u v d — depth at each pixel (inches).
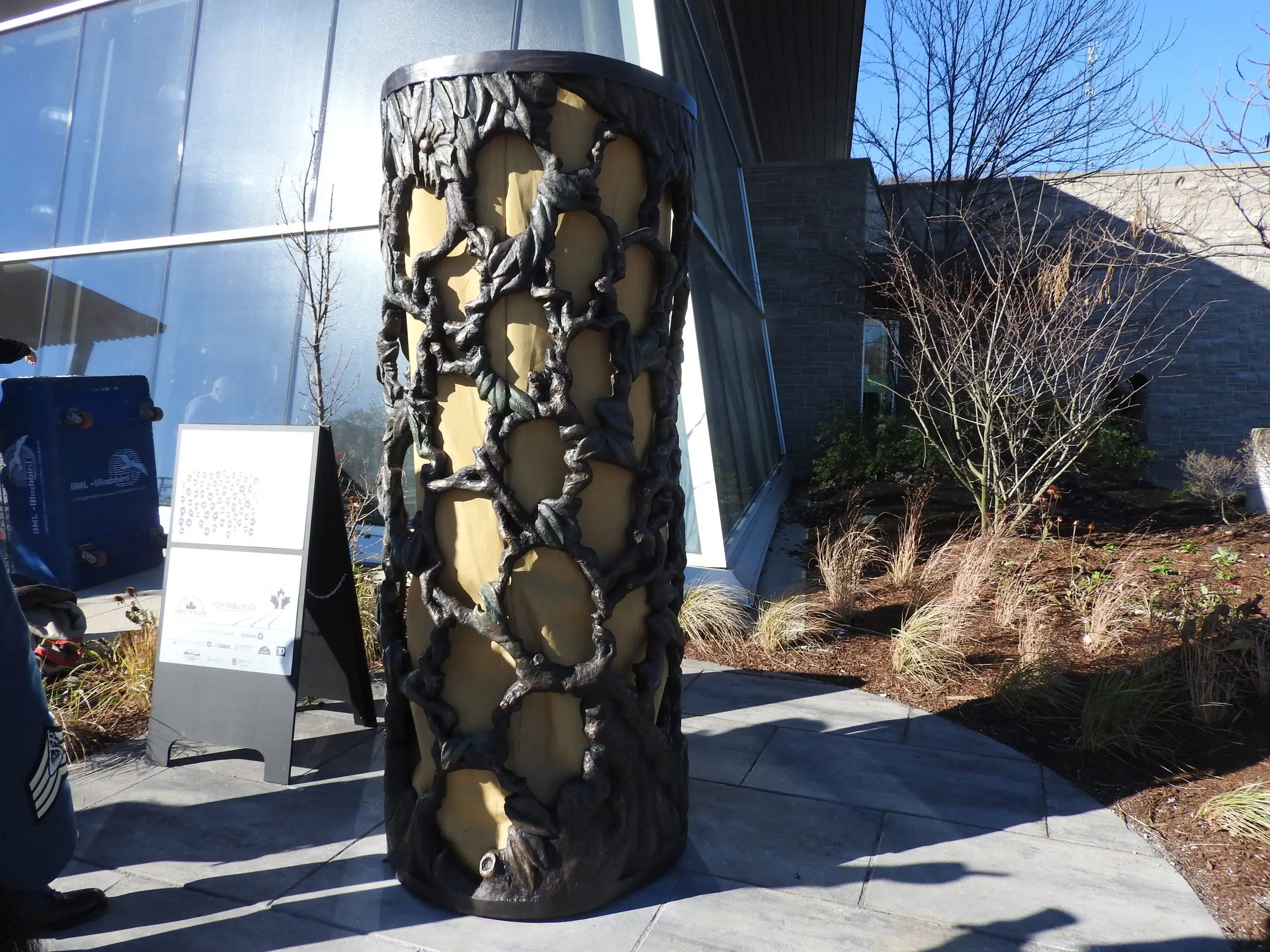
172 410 346.3
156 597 264.4
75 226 386.3
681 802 126.5
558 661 111.2
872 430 548.4
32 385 266.4
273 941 107.9
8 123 414.9
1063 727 179.3
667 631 119.2
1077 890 121.8
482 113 104.3
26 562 274.2
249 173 351.3
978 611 254.5
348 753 165.3
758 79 620.7
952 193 608.1
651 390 117.7
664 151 112.4
